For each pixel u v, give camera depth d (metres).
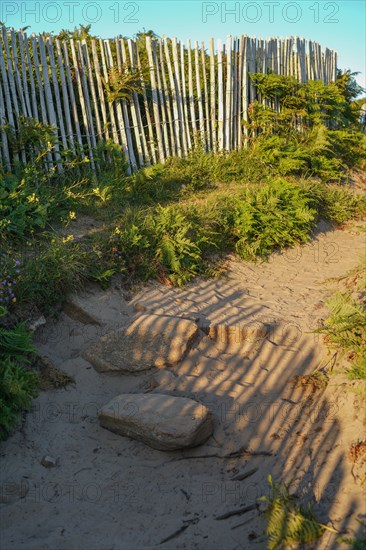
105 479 4.48
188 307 6.54
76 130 9.38
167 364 5.60
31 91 8.82
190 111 11.17
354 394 4.93
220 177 10.66
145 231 7.49
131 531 4.02
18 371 4.98
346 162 13.45
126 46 10.41
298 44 13.67
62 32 10.77
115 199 8.70
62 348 5.80
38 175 8.54
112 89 9.86
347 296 6.11
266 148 11.52
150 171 9.28
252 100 12.25
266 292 7.29
